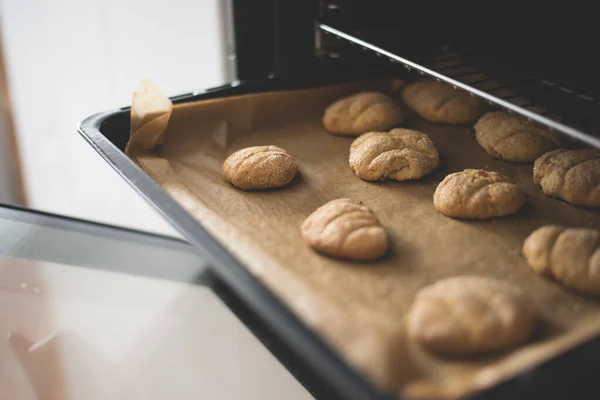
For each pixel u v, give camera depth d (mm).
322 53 682
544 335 458
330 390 559
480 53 675
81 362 563
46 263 588
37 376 560
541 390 392
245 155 600
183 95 646
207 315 581
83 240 609
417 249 526
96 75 841
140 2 819
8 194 853
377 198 583
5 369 560
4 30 786
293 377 565
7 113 814
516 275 502
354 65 699
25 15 788
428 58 672
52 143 852
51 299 573
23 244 597
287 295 453
